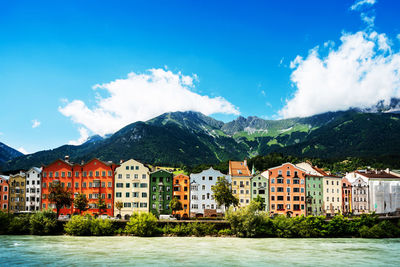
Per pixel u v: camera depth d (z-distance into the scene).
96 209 129.00
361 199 147.62
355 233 108.38
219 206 129.62
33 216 106.19
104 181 130.88
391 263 68.50
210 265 65.19
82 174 132.25
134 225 102.38
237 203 119.88
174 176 133.12
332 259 71.81
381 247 87.38
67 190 124.44
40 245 85.62
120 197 129.88
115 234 103.69
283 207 134.38
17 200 137.25
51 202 129.75
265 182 135.38
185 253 76.44
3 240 93.75
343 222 107.31
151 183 130.62
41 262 66.50
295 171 137.25
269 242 93.25
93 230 103.25
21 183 137.88
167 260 69.12
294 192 135.62
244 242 92.81
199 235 102.88
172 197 130.50
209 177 133.50
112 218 114.94
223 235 103.00
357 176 154.62
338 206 143.88
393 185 152.38
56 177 134.00
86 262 66.69
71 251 77.75
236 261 68.81
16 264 64.88
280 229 103.69
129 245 86.25
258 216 104.06
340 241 97.12
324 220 107.81
